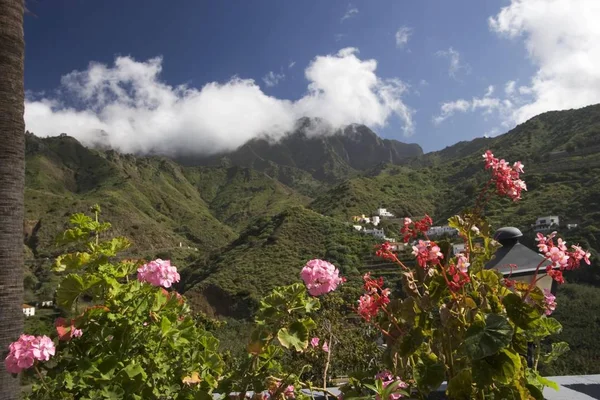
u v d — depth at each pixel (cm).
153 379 258
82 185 19262
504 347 146
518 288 183
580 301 2764
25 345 247
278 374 224
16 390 262
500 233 265
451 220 193
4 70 290
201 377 270
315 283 213
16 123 291
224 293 5494
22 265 283
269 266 6066
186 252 12512
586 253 171
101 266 307
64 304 290
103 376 243
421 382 164
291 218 7300
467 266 173
